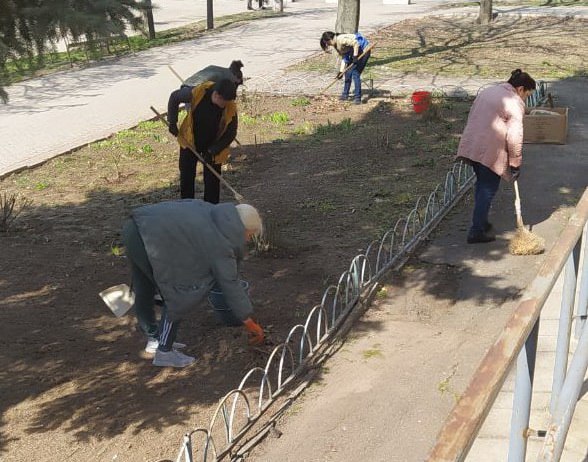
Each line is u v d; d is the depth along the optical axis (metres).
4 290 6.35
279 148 11.12
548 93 12.66
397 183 9.03
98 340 5.50
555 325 4.95
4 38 3.98
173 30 26.67
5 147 11.55
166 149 11.31
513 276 6.23
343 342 5.30
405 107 13.55
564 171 9.09
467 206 8.08
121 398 4.73
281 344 4.84
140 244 4.66
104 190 9.33
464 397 1.69
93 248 7.34
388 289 6.12
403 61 18.72
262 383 4.45
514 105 6.52
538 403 3.97
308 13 31.80
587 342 2.68
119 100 15.08
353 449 4.09
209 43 23.08
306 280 6.36
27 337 5.54
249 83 16.25
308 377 4.81
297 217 7.96
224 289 4.61
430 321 5.55
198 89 7.29
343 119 12.81
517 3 32.28
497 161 6.62
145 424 4.45
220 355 5.21
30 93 16.08
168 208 4.61
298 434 4.26
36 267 6.85
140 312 5.16
